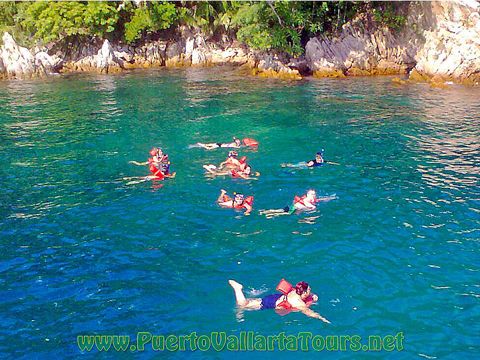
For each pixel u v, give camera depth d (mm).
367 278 12547
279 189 18422
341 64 44594
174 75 47906
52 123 29594
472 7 37719
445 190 18094
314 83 41281
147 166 21344
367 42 45094
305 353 9945
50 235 15141
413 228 15172
